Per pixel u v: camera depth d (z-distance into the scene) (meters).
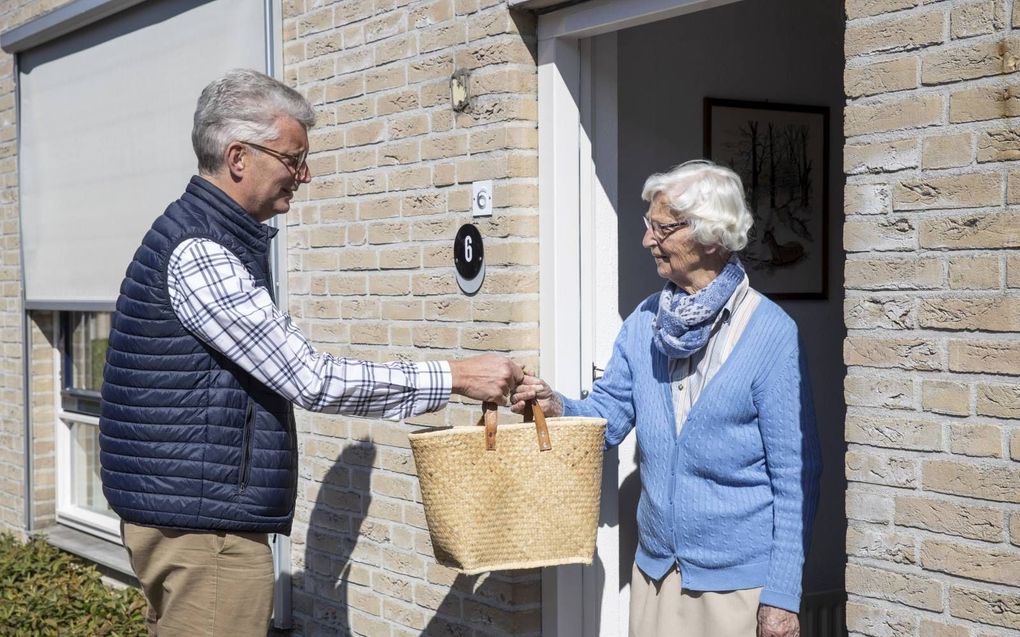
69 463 6.46
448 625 3.81
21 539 6.49
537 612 3.56
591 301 3.60
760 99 4.29
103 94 5.64
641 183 4.02
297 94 2.81
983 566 2.28
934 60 2.33
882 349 2.44
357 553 4.23
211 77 4.86
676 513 2.77
